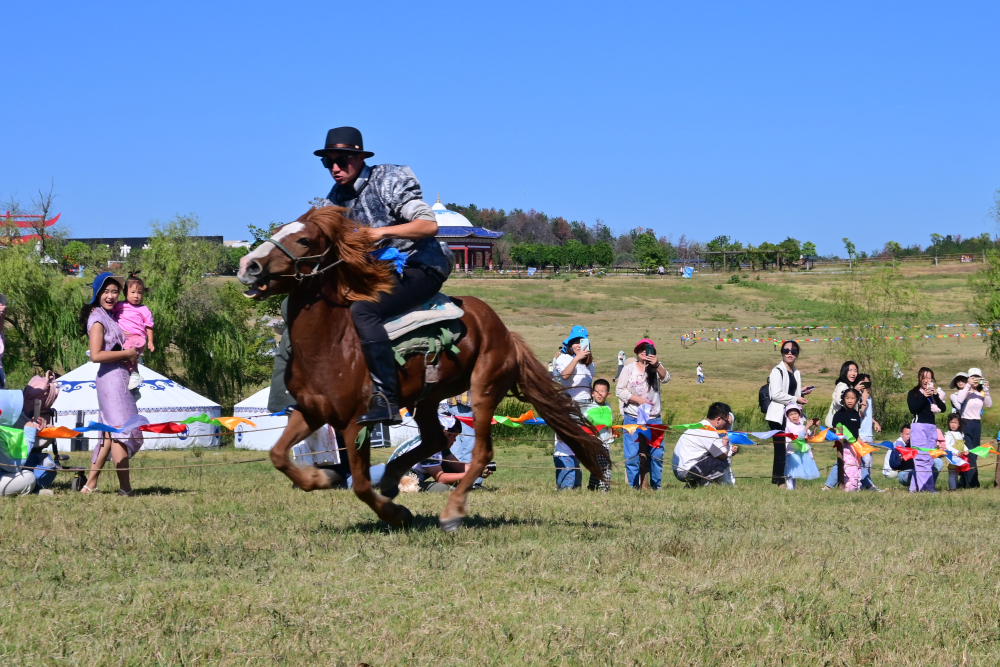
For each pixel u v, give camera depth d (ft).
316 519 26.25
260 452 60.08
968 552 22.06
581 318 204.13
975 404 47.34
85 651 13.21
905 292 81.35
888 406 81.66
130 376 33.81
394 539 22.18
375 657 13.37
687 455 42.22
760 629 15.06
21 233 103.81
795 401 43.70
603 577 18.38
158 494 32.81
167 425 33.37
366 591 16.97
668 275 324.80
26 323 84.94
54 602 15.79
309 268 20.97
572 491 37.76
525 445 67.00
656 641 14.16
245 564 19.21
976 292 98.84
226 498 31.14
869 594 17.29
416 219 22.67
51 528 23.71
